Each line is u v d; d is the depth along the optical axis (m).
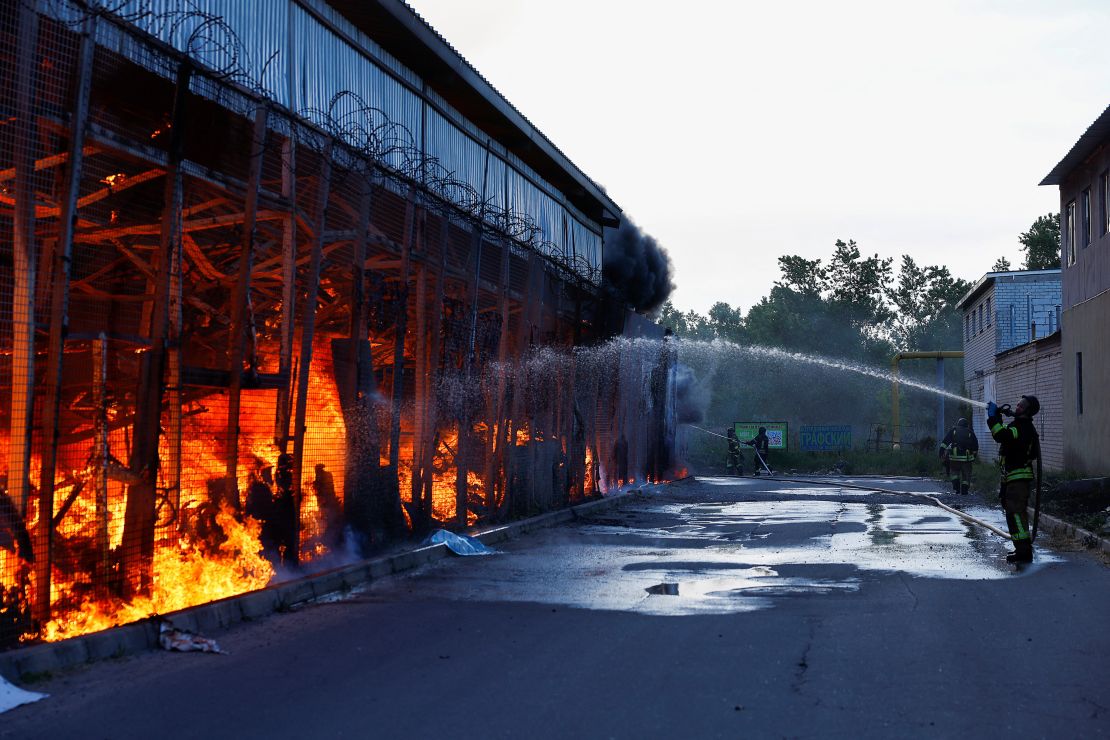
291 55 12.88
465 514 14.65
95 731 5.06
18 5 6.80
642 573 11.12
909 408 73.31
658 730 4.95
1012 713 5.21
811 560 12.16
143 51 8.65
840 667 6.31
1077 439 23.70
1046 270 39.81
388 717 5.25
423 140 16.97
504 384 16.48
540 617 8.29
